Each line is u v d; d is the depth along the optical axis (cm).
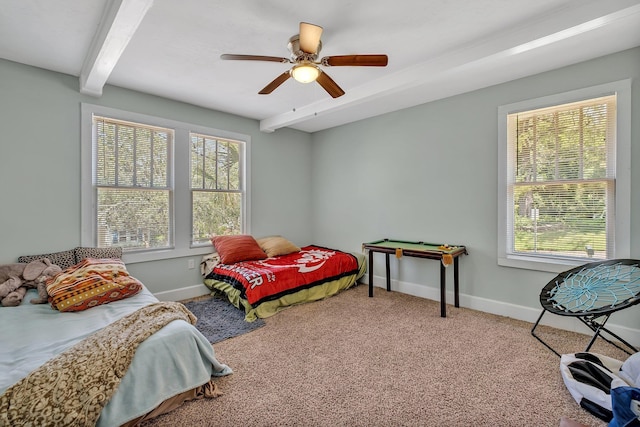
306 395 186
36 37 231
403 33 229
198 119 391
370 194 444
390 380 201
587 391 169
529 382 197
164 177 366
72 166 299
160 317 187
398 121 407
